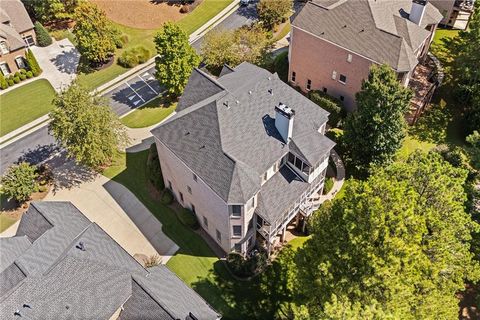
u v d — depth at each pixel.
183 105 42.34
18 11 67.00
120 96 60.44
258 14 74.25
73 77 64.12
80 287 28.77
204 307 30.78
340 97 54.44
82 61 66.94
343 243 28.64
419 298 26.50
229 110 36.91
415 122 53.22
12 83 62.41
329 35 50.56
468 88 53.03
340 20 50.53
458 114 54.12
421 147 50.12
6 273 31.52
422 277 27.27
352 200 29.97
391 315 22.91
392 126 41.69
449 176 33.41
